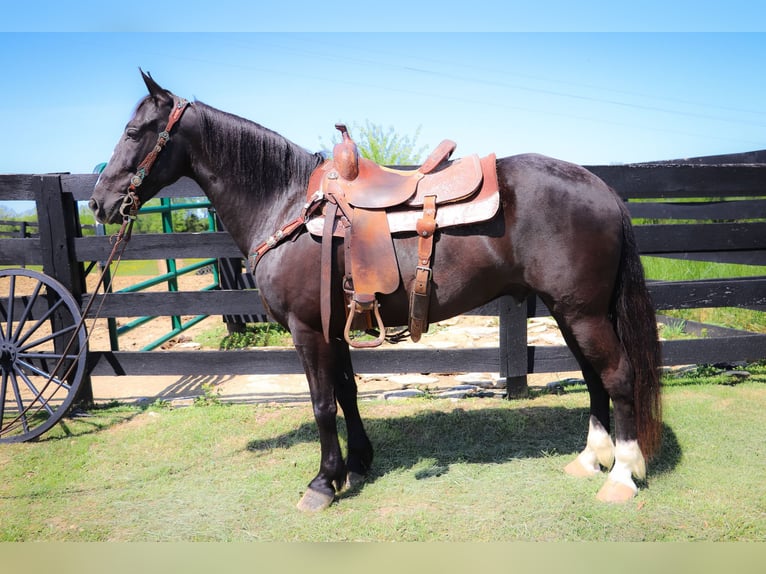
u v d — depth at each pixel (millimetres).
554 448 3152
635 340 2453
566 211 2354
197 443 3383
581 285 2365
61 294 3658
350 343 2400
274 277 2498
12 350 3555
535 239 2371
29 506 2699
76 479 2973
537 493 2635
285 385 4656
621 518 2391
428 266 2352
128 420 3803
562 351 3947
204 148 2627
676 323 5723
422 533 2354
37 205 3789
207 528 2457
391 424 3539
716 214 5301
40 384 4668
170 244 3900
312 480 2688
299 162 2633
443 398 4078
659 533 2293
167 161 2643
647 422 2496
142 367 3996
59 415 3467
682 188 3783
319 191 2449
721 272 6391
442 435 3381
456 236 2371
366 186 2434
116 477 2988
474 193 2361
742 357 4055
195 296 3951
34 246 3918
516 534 2326
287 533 2398
